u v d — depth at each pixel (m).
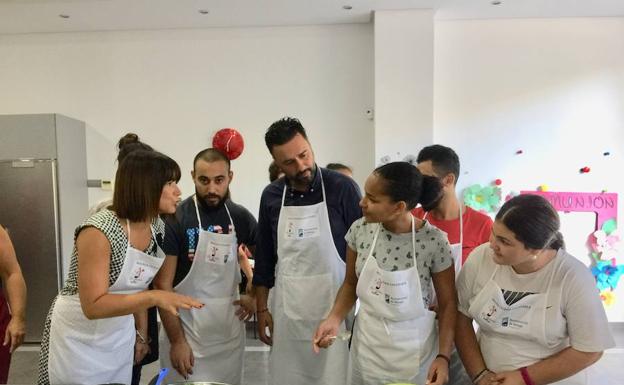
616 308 4.08
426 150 1.72
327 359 1.74
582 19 3.95
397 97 3.79
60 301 1.39
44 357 1.41
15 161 3.70
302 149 1.60
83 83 4.18
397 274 1.30
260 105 4.12
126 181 1.26
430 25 3.73
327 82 4.09
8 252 1.74
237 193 4.18
